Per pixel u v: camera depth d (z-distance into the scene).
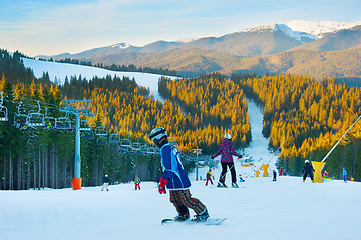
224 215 5.29
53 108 46.94
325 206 6.11
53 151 47.53
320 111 198.50
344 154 69.75
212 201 7.58
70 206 8.38
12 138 41.16
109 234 3.98
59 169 53.34
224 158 11.46
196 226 4.29
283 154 123.19
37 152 45.59
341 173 70.62
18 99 43.38
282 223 4.50
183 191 4.60
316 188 9.77
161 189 4.50
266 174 29.12
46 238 3.99
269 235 3.70
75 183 26.12
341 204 6.23
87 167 56.81
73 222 5.96
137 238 3.63
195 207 4.66
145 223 5.10
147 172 104.31
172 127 185.62
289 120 199.62
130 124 167.12
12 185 44.66
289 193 8.63
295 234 3.76
